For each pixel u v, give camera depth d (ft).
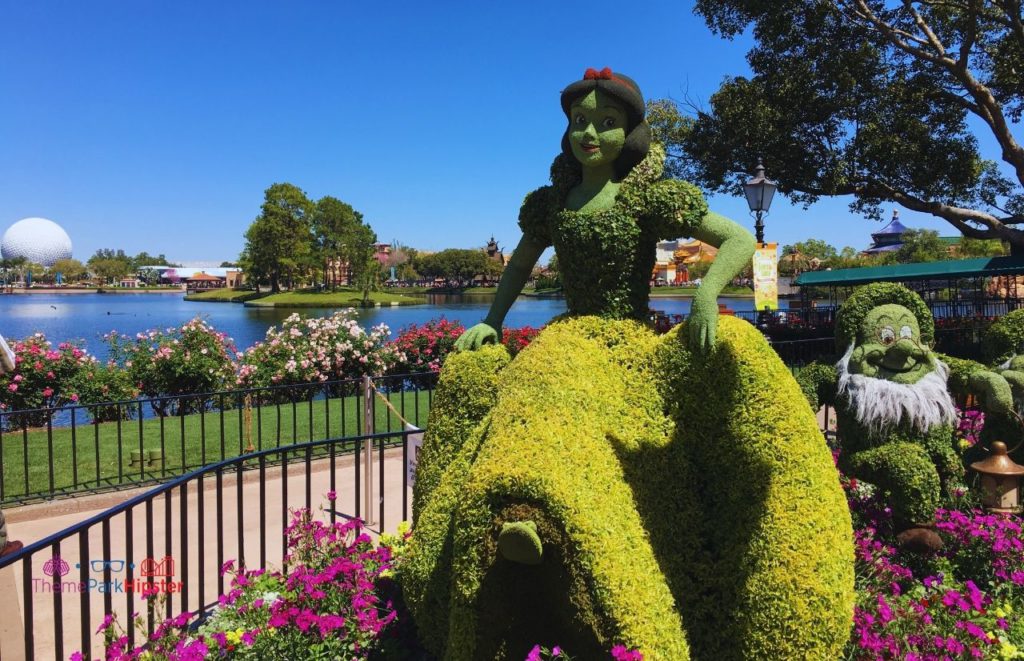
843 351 15.07
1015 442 15.12
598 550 7.25
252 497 19.97
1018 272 45.57
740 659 8.23
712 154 52.01
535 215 10.53
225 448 25.30
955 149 50.03
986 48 51.49
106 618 9.75
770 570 8.20
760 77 51.90
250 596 10.87
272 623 9.37
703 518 8.71
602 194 9.73
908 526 13.23
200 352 33.04
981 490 15.25
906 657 9.06
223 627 10.79
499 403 8.96
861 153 48.98
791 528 8.30
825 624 8.08
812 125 50.60
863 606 10.36
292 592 10.32
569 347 9.22
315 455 24.44
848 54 47.93
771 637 8.09
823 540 8.32
